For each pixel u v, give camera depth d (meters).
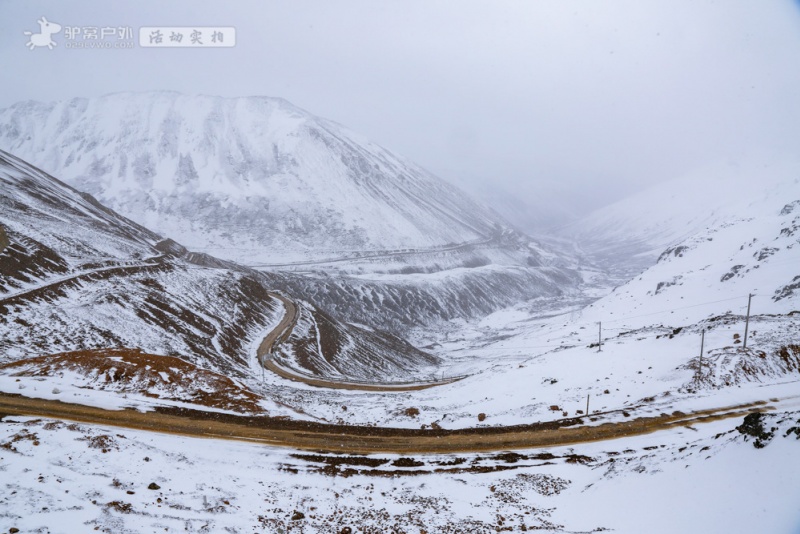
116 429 33.06
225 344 82.06
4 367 42.75
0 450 24.66
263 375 74.50
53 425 28.80
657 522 22.56
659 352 60.41
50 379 40.31
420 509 27.33
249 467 31.00
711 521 20.95
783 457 22.28
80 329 62.69
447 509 27.42
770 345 52.47
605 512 25.39
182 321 79.06
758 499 20.86
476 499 28.83
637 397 47.62
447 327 199.00
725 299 101.06
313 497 27.89
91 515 20.28
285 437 36.41
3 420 31.62
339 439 37.28
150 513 21.72
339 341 110.12
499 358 122.50
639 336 75.19
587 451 36.41
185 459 29.80
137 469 26.20
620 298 145.38
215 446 33.31
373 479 31.61
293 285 187.50
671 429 38.91
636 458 31.50
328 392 68.50
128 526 20.20
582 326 131.00
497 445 37.72
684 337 63.34
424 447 37.09
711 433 37.09
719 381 46.97
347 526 24.75
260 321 101.94
